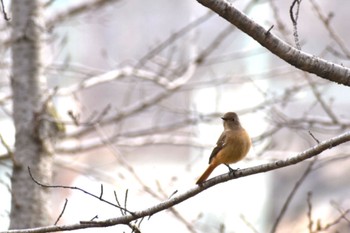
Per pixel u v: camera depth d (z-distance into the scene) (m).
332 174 21.48
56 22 14.42
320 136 20.58
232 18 6.17
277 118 14.93
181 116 17.47
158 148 27.52
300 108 20.53
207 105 20.67
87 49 30.83
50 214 10.73
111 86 29.03
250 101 19.12
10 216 10.59
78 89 12.80
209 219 17.52
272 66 22.81
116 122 12.95
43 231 6.66
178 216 10.54
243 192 20.00
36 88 11.05
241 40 23.72
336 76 6.53
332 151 15.59
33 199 10.58
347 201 20.27
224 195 18.97
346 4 25.91
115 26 31.38
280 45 6.34
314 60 6.46
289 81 17.92
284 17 25.11
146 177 15.43
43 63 11.26
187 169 13.30
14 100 10.99
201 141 13.45
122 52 31.23
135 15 31.75
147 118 22.61
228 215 18.31
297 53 6.40
